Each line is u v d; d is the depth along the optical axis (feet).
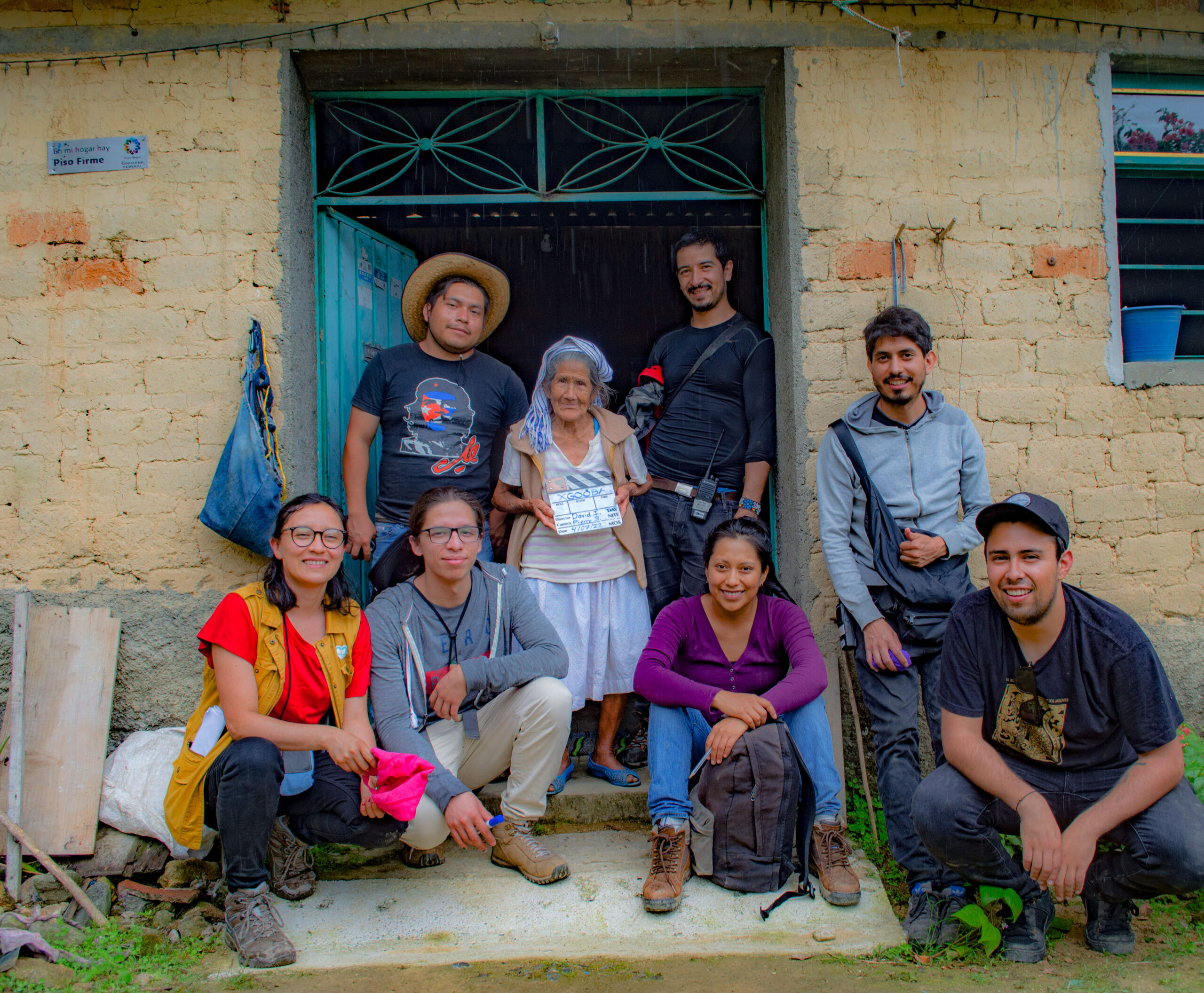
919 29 13.10
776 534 13.97
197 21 12.56
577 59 13.11
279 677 9.57
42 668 11.73
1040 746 9.15
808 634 10.80
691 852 10.36
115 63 12.54
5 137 12.51
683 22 12.89
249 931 9.23
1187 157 14.05
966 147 13.17
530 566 12.32
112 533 12.33
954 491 11.05
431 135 15.02
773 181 13.78
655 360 14.70
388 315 15.93
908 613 10.62
